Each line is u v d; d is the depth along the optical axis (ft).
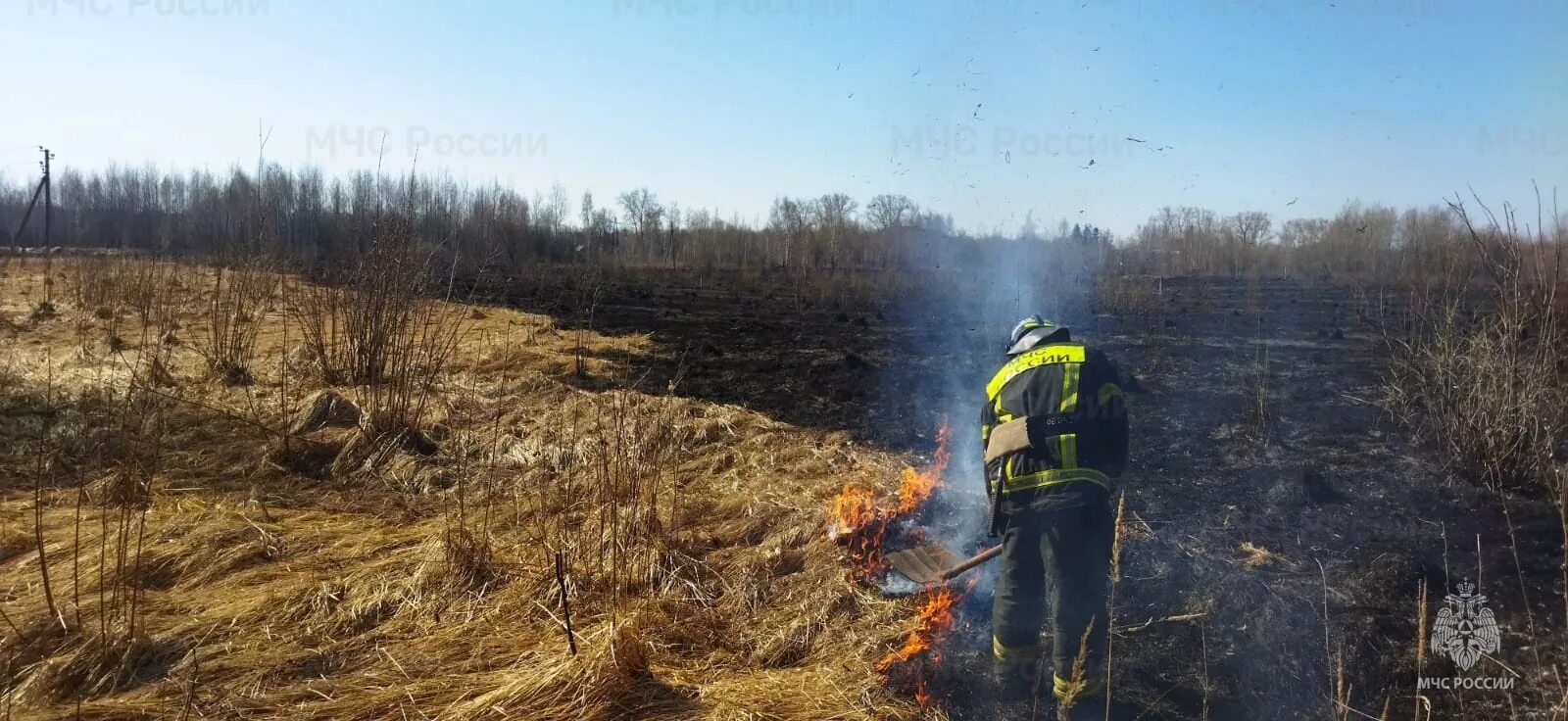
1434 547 14.35
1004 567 10.44
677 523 14.37
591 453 17.84
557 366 29.32
